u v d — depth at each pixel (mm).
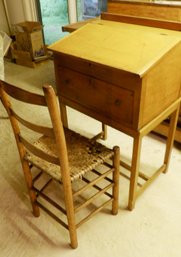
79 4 3660
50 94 829
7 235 1415
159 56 1081
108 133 2184
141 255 1296
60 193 1647
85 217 1418
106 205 1444
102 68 1163
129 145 2039
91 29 1420
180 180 1708
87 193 1630
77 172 1169
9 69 3576
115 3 1696
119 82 1131
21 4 3904
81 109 1431
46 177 1760
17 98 983
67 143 1357
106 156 1260
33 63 3555
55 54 1370
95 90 1272
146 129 1221
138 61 1079
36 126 1007
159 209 1521
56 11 4059
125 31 1330
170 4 1470
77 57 1226
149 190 1640
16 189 1692
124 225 1440
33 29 3467
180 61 1247
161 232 1399
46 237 1395
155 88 1155
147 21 1387
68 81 1397
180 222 1446
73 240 1297
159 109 1275
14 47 3725
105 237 1385
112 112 1255
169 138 1607
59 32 4250
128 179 1725
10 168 1866
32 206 1466
